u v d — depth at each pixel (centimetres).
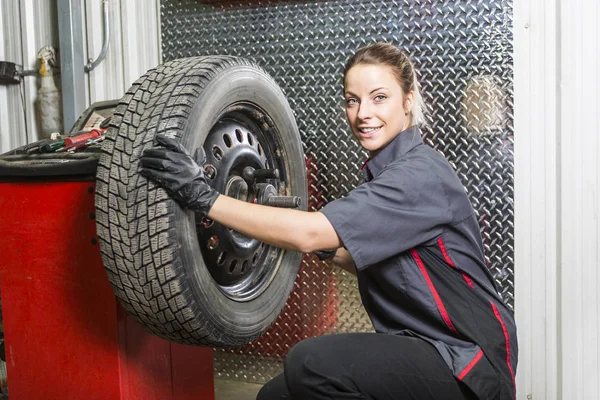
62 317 176
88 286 172
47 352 179
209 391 215
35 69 308
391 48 166
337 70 265
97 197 143
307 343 151
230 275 173
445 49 248
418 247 154
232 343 166
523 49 238
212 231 162
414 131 166
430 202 150
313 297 275
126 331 173
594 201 232
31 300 180
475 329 149
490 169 245
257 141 185
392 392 143
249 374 286
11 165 175
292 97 272
